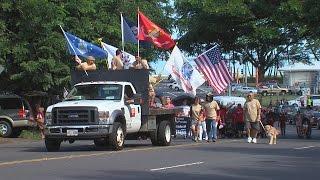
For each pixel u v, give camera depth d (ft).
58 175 42.70
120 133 64.23
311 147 71.20
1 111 101.81
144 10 119.24
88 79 71.51
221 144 76.74
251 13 107.34
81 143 82.74
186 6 115.85
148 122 70.64
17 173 43.75
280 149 67.62
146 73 69.62
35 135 102.17
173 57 89.20
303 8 99.66
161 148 68.49
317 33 104.12
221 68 100.01
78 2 103.24
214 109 86.58
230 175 43.39
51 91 108.88
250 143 79.05
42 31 98.43
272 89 296.92
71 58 103.55
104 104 63.21
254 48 131.64
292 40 116.67
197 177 42.19
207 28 111.96
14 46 97.55
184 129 98.89
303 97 198.39
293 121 163.84
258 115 79.61
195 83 91.25
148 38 85.66
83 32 104.12
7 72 102.32
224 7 106.32
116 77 70.44
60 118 62.85
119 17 113.70
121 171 45.24
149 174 43.52
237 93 236.63
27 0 95.45
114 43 110.93
